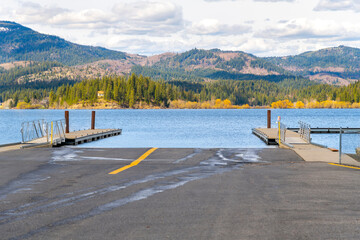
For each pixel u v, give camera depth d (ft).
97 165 50.49
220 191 33.42
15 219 24.64
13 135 199.41
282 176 41.27
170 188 34.86
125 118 424.87
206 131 216.33
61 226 22.94
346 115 524.11
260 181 38.32
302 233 21.17
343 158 56.80
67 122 138.21
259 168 47.60
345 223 23.12
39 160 55.36
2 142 161.58
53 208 27.53
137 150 67.67
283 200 29.66
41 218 24.82
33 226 23.00
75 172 44.55
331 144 135.23
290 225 22.80
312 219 24.11
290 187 35.01
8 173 43.93
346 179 38.96
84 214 25.75
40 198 30.89
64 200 30.09
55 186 36.04
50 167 48.62
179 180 39.14
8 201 29.89
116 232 21.61
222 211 26.35
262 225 22.80
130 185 36.40
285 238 20.34
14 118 439.63
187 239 20.26
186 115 538.06
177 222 23.61
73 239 20.45
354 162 52.75
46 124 93.97
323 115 528.63
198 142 148.46
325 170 45.27
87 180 39.22
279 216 24.90
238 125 285.84
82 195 31.91
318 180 38.52
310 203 28.55
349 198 30.14
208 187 35.32
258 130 149.18
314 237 20.47
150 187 35.37
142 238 20.49
